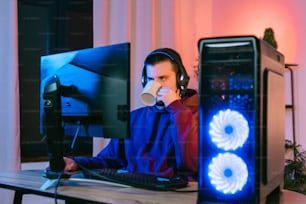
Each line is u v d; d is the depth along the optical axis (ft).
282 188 3.62
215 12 11.89
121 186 3.89
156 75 5.30
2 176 4.55
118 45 3.95
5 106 7.96
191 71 11.20
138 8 10.19
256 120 2.89
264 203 3.05
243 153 2.92
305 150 9.91
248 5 11.17
